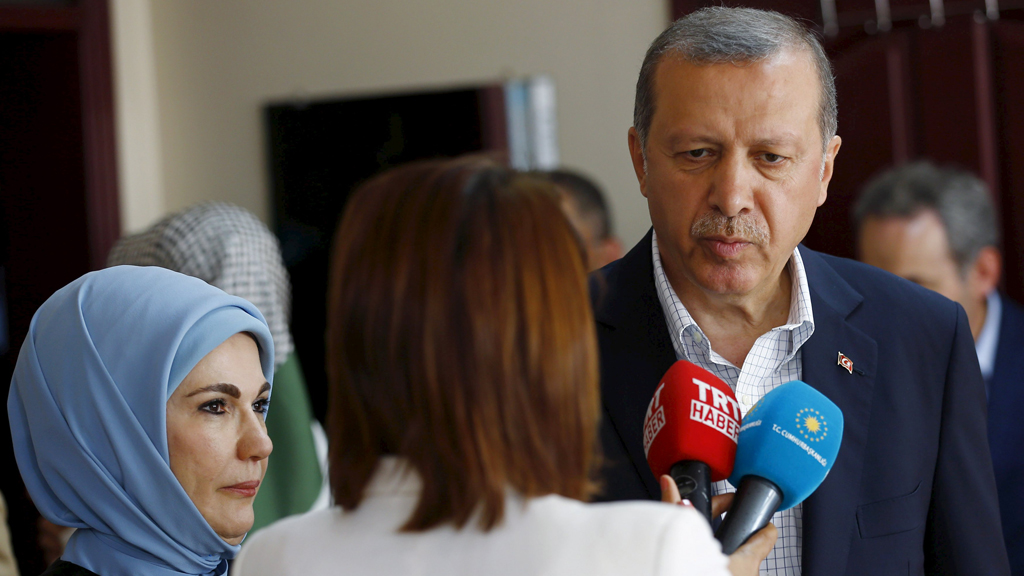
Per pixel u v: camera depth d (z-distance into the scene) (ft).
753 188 6.51
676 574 4.19
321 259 20.18
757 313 7.10
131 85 20.49
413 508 4.55
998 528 7.06
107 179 20.01
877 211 13.47
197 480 6.73
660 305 7.29
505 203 4.49
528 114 18.98
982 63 16.35
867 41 16.75
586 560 4.25
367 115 19.83
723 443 5.65
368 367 4.50
